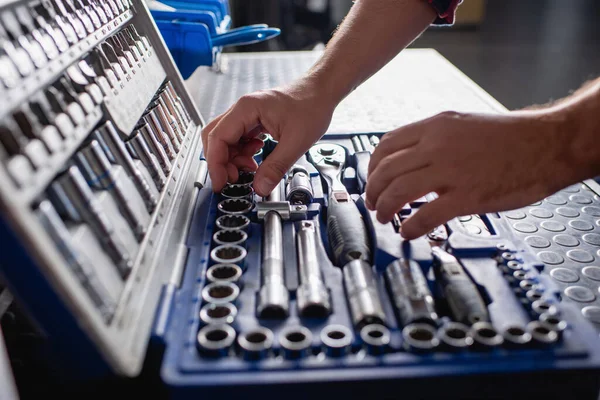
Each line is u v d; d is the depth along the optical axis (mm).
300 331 537
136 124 771
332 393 501
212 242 717
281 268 654
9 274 432
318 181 905
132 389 539
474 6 5219
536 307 576
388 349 532
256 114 830
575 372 514
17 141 463
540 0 5645
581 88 746
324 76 880
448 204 617
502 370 505
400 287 607
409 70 1598
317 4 3658
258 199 842
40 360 510
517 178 614
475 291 615
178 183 817
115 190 602
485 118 645
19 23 557
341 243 710
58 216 513
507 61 4434
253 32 1306
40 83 534
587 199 936
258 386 493
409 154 640
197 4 1488
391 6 913
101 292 487
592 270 734
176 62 1247
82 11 708
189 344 535
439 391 510
